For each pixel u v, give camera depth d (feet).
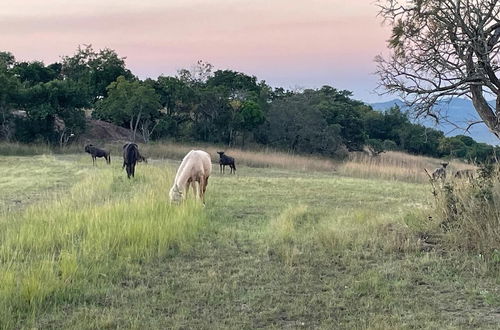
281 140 140.97
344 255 29.76
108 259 27.76
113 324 20.08
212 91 141.38
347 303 22.62
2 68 129.59
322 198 55.57
